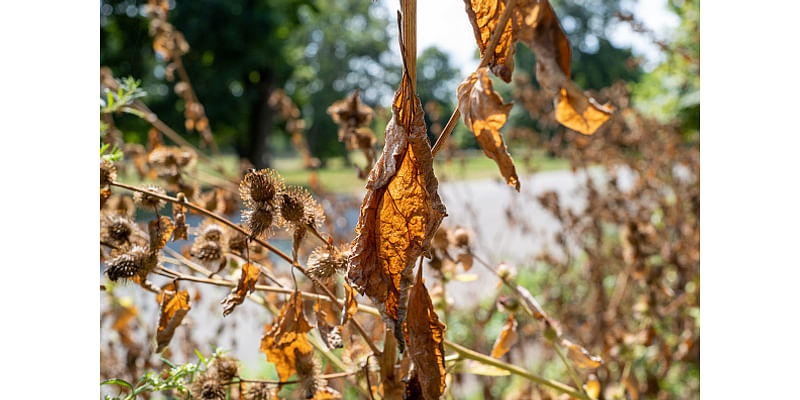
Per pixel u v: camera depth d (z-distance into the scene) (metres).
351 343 0.63
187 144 0.88
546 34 0.38
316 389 0.52
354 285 0.39
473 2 0.40
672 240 1.58
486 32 0.40
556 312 1.48
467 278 0.66
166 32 1.14
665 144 1.76
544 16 0.38
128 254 0.50
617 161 1.74
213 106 7.36
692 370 1.33
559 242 1.50
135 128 3.79
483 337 1.43
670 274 1.56
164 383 0.52
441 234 0.63
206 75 7.36
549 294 1.57
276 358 0.52
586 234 1.62
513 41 0.39
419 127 0.38
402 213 0.39
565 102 0.38
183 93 1.11
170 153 0.68
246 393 0.53
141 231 0.54
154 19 1.14
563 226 1.50
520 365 1.37
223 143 8.51
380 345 0.69
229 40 7.17
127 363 0.78
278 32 8.12
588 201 1.59
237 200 0.73
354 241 0.40
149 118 0.86
